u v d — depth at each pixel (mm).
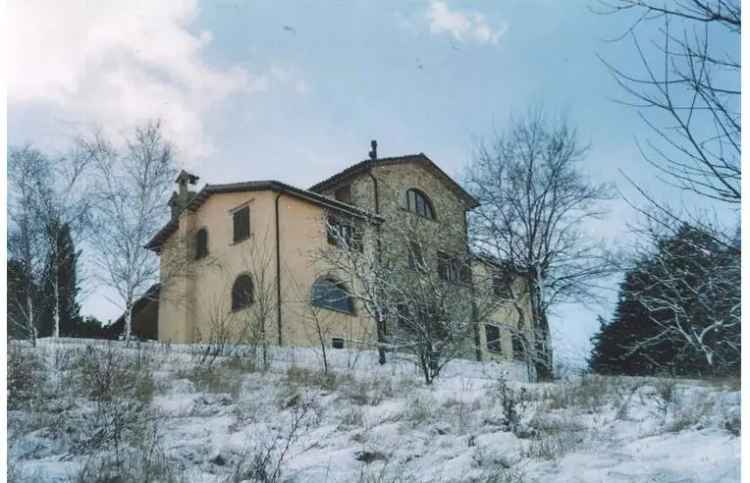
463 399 11430
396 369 16406
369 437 8891
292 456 8055
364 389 11828
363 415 10062
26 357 11867
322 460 7906
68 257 23641
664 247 13586
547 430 9148
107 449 7965
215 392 11094
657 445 8156
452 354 15711
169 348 16234
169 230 26938
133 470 7215
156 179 25734
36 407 9312
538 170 21781
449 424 9562
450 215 28016
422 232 21203
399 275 18672
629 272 20062
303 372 13047
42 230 23312
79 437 8258
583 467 7457
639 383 13055
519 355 22219
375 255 20031
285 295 22422
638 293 19125
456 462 7848
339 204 24688
